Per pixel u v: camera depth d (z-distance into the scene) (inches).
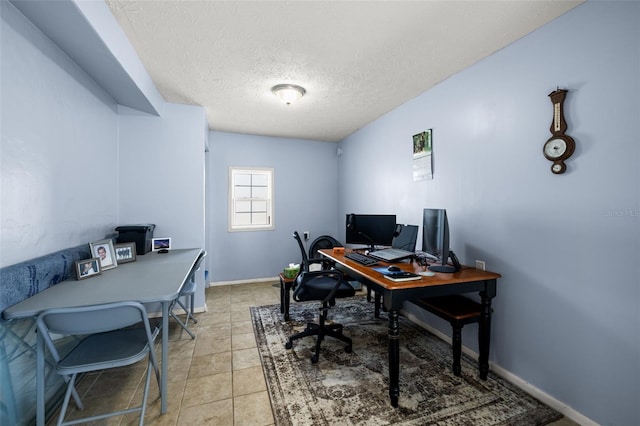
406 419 60.9
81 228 82.3
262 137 178.5
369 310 126.3
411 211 117.1
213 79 99.0
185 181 121.0
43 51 64.3
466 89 90.1
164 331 63.2
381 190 140.1
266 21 67.6
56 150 69.9
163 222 117.9
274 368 80.1
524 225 72.3
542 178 68.2
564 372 63.6
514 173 74.8
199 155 123.3
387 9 63.2
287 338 99.1
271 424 59.7
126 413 57.9
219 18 66.7
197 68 91.5
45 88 65.4
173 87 105.3
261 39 75.1
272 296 147.9
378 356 86.8
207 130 153.2
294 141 186.4
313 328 96.4
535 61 69.8
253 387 72.0
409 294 65.3
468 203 89.3
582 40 60.2
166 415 62.2
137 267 84.5
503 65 78.1
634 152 52.5
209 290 158.9
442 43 76.5
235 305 133.9
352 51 81.0
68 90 74.6
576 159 61.3
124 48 74.9
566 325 63.3
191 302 111.7
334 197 196.4
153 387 72.1
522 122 72.8
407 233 99.0
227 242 171.2
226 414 62.6
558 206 64.8
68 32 62.6
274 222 181.8
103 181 96.6
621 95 54.2
